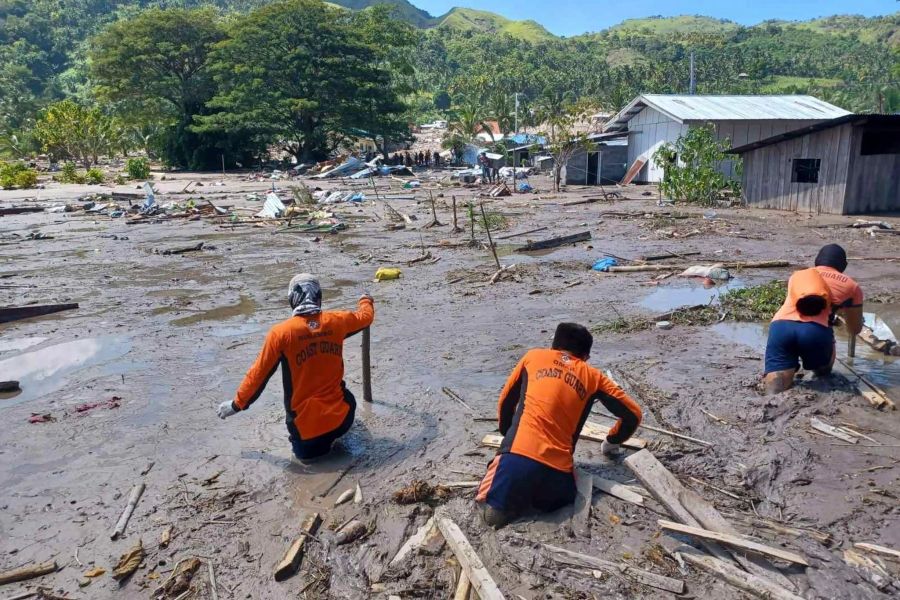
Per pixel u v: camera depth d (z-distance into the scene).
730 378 5.98
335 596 3.26
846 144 18.84
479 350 7.21
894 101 52.31
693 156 23.88
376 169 46.84
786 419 4.99
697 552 3.39
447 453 4.74
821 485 4.05
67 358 7.39
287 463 4.69
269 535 3.80
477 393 5.90
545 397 3.84
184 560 3.60
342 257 13.96
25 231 19.97
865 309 8.54
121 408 5.83
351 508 4.05
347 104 54.28
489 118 86.44
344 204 26.08
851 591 3.06
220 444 5.03
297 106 51.50
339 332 4.75
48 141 61.84
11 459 4.90
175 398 6.04
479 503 3.78
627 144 37.03
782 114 32.09
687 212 20.67
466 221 19.27
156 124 77.75
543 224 18.61
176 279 11.96
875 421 4.91
